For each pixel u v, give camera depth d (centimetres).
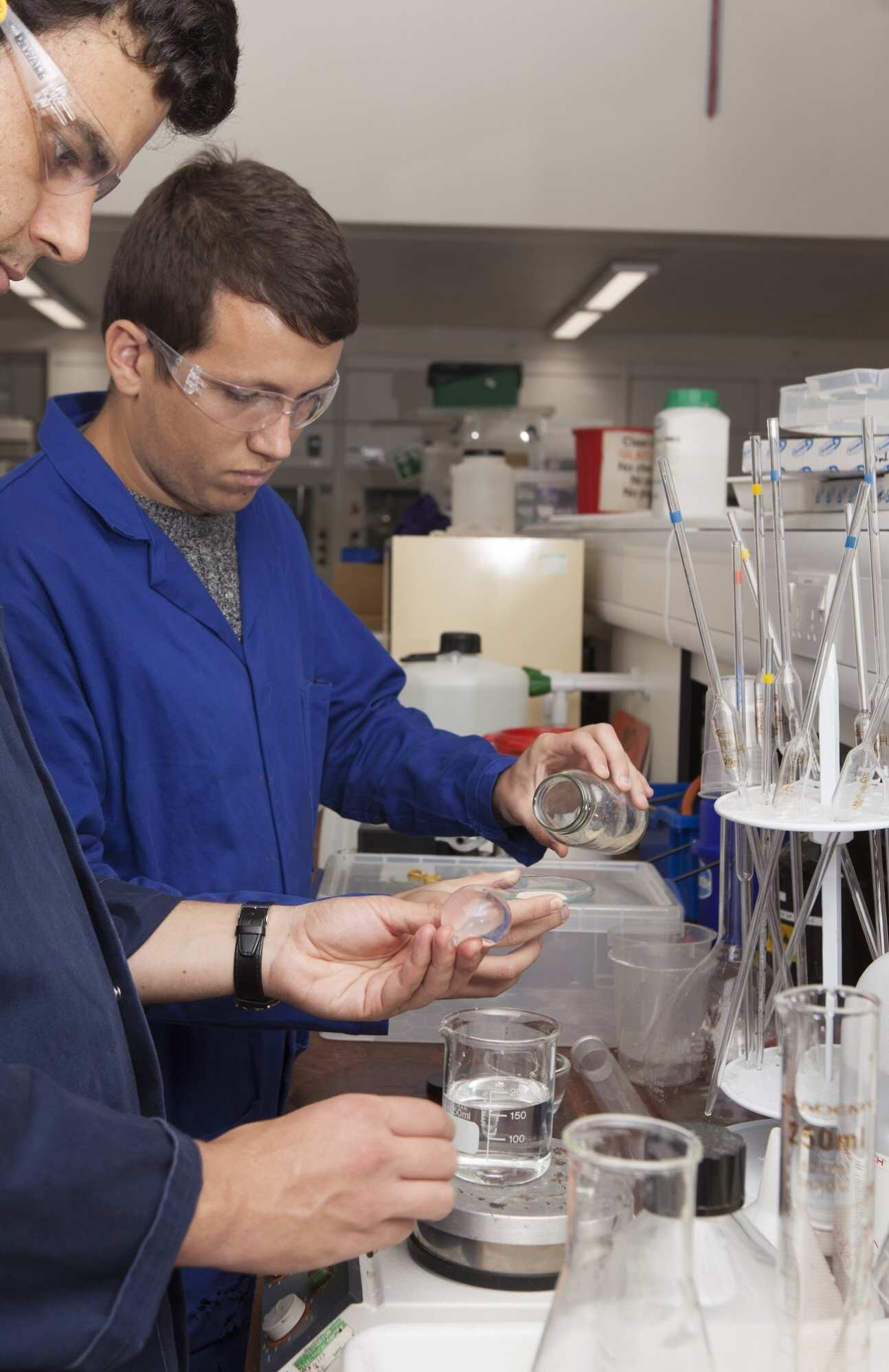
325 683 165
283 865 148
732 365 751
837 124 429
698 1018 119
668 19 421
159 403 133
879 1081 92
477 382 540
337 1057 146
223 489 138
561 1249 95
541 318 711
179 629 140
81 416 155
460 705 237
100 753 137
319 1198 76
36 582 134
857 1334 73
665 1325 61
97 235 473
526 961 120
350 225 433
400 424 741
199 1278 130
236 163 130
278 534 163
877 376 117
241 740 143
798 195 432
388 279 600
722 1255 77
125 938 114
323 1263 77
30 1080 73
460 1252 96
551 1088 105
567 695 294
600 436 341
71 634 135
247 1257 75
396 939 112
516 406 538
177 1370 91
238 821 142
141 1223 70
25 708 132
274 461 137
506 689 240
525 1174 103
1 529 135
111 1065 93
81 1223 70
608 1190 62
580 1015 148
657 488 282
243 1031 141
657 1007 125
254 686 146
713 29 422
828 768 101
